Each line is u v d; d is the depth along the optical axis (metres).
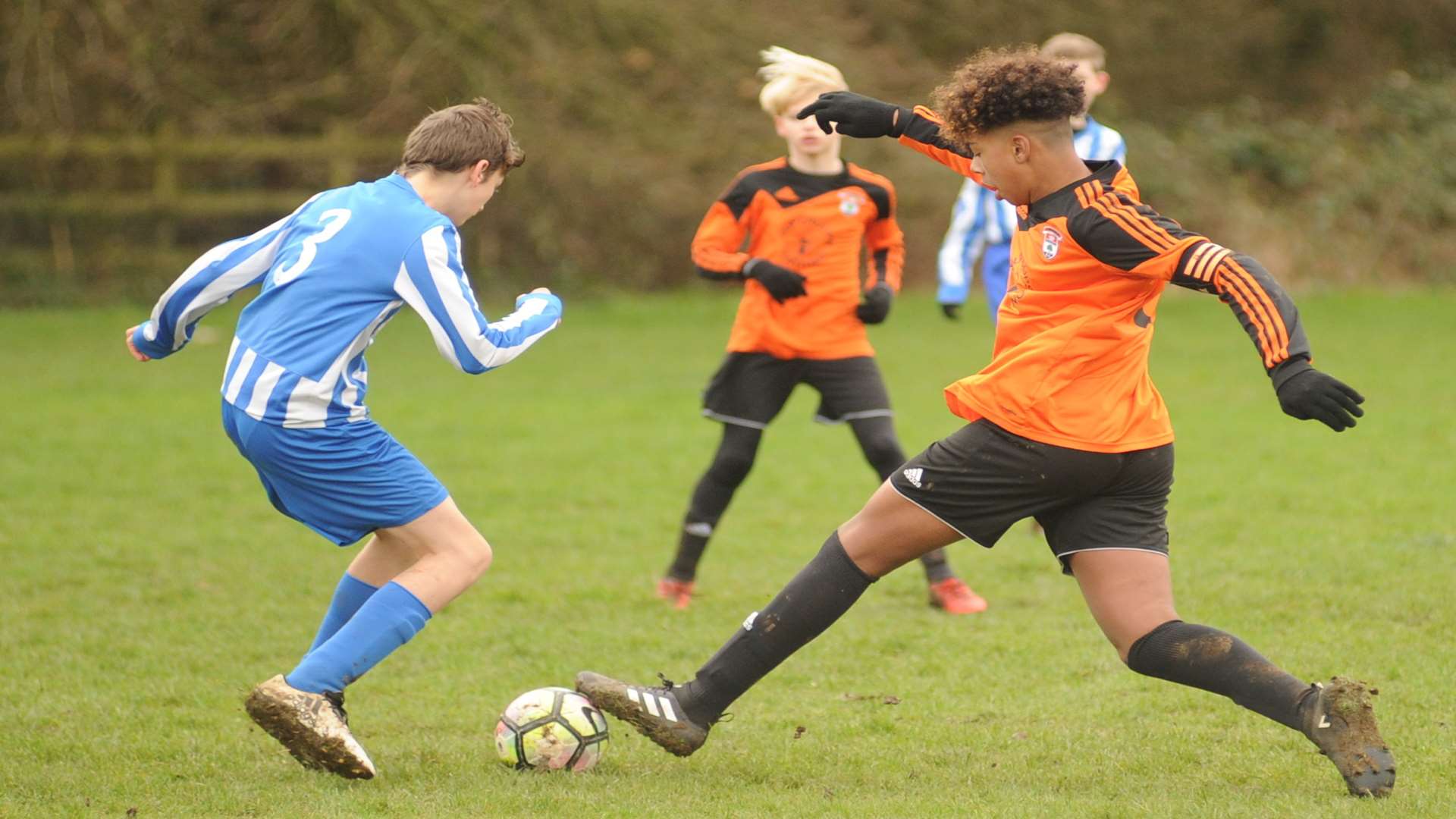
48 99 59.25
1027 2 77.00
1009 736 14.30
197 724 14.79
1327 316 57.66
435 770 13.20
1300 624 18.20
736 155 64.62
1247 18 83.44
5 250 59.28
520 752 13.17
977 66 12.03
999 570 22.22
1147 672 12.30
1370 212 76.38
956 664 17.00
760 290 20.42
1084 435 11.98
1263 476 28.50
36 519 25.11
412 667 17.12
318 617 19.42
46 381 41.31
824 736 14.42
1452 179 78.56
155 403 37.88
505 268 63.69
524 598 20.48
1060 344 11.92
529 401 39.03
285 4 61.91
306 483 12.82
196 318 13.42
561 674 16.83
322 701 12.45
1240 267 11.04
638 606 20.16
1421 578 20.41
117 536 23.95
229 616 19.39
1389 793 11.66
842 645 17.91
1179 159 74.75
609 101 63.78
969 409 12.34
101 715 15.02
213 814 11.88
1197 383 41.81
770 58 20.88
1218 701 15.25
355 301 12.62
